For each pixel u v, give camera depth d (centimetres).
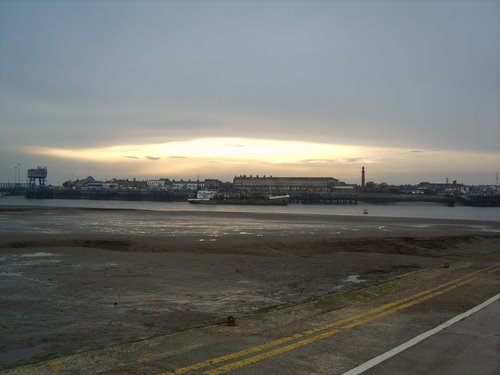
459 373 633
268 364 646
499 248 2931
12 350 862
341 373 619
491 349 741
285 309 1036
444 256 2497
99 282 1552
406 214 11525
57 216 5691
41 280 1571
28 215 5828
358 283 1645
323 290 1501
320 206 19212
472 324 893
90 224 4328
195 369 618
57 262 1966
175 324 1054
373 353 707
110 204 17662
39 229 3644
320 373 618
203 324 915
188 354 684
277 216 6562
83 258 2083
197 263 2005
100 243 2628
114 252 2298
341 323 887
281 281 1655
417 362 672
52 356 732
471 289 1262
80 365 634
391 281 1414
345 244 2775
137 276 1678
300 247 2614
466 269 1678
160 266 1908
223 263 2023
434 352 719
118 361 652
